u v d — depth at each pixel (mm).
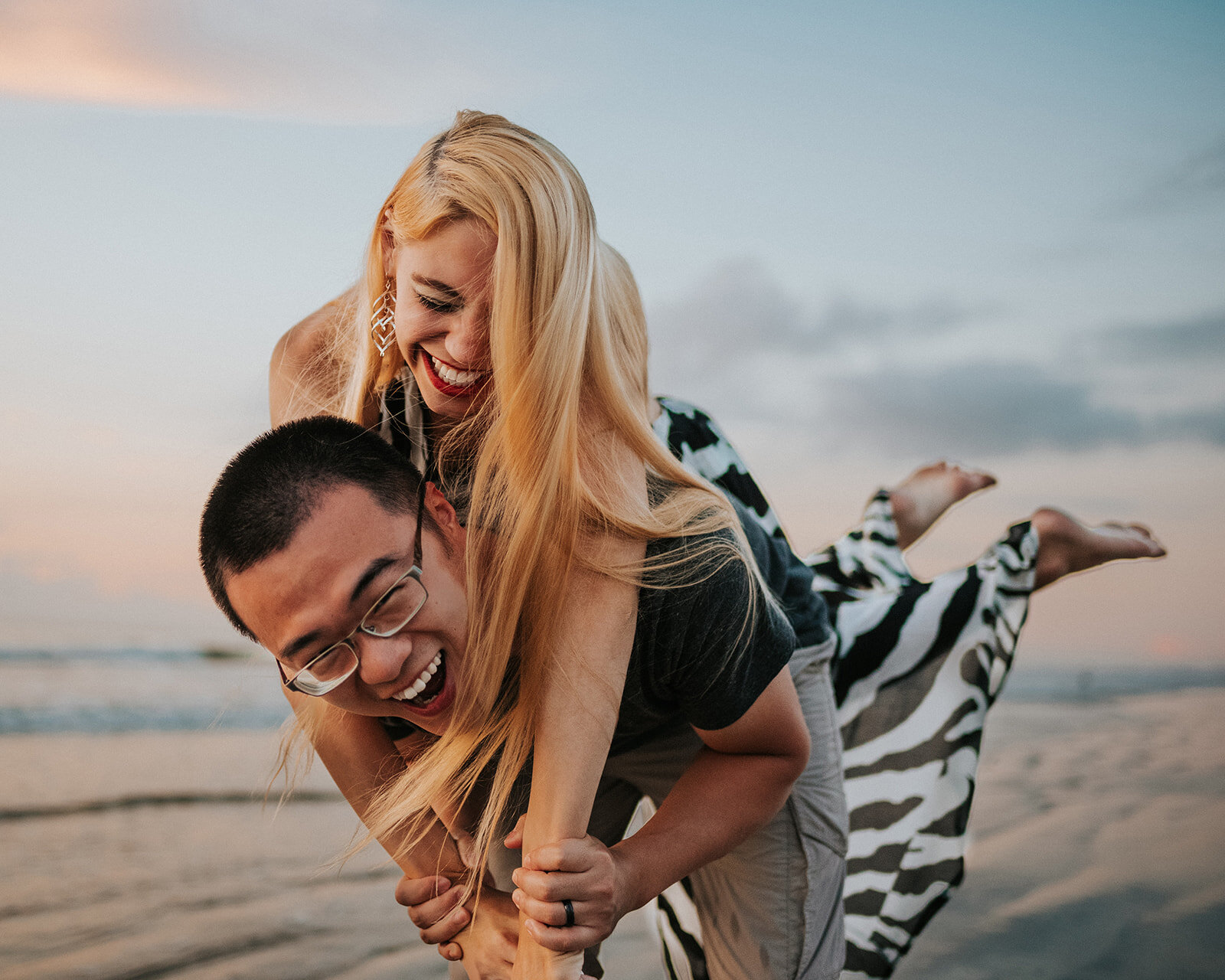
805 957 1687
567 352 1188
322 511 1029
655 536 1210
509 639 1188
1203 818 4039
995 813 4023
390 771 1521
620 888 1198
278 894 3209
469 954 1427
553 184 1208
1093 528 2699
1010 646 2363
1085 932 2748
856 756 2199
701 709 1310
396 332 1321
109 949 2689
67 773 5035
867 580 2611
